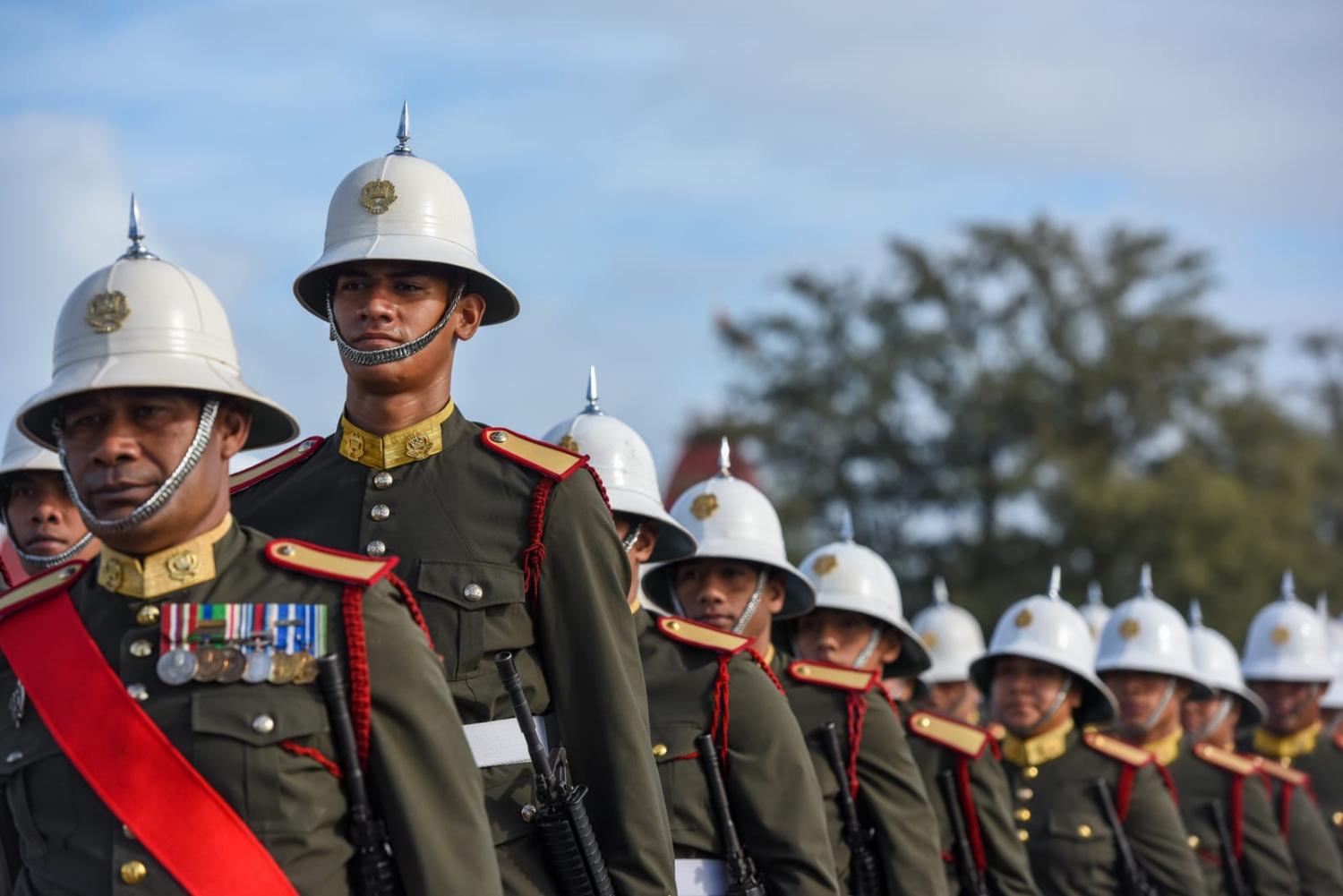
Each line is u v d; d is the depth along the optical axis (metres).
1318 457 102.19
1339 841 40.38
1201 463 95.88
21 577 20.95
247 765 11.58
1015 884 24.42
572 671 14.86
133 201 12.39
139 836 11.41
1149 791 27.83
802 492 93.00
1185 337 100.81
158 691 11.75
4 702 12.31
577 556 14.99
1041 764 28.22
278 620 11.91
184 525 12.05
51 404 12.19
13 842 12.52
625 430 20.20
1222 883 31.59
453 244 15.20
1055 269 101.38
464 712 14.64
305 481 15.49
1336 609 92.31
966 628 35.12
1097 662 33.16
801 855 18.84
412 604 12.76
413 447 15.25
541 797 14.47
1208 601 89.62
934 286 99.12
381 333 14.93
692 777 18.95
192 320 12.09
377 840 11.88
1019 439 98.25
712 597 22.17
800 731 19.58
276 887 11.47
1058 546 92.31
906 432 96.31
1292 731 40.88
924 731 24.73
